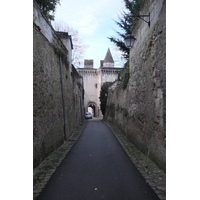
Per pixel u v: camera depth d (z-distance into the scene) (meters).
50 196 3.39
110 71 39.06
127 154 6.50
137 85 7.88
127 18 14.48
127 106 10.38
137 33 8.01
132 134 8.68
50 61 7.00
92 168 4.95
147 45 6.23
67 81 10.98
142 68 7.04
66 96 10.52
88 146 7.97
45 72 6.27
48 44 6.78
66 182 4.01
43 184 3.91
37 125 5.27
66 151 7.03
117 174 4.48
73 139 9.95
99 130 13.98
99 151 6.99
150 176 4.33
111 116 20.28
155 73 5.25
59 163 5.43
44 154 5.87
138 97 7.63
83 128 15.46
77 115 17.44
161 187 3.73
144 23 6.73
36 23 5.49
